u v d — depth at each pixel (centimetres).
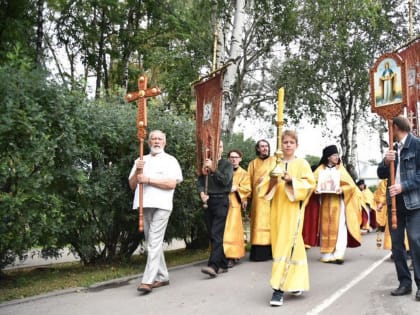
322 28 1681
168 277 664
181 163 805
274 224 556
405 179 553
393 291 577
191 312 509
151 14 1839
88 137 673
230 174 695
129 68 1917
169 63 1650
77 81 698
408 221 555
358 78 1936
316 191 862
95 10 1806
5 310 517
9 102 546
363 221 1478
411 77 741
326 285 641
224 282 660
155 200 599
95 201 695
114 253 784
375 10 1642
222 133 1185
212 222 702
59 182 648
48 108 607
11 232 575
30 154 568
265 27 1557
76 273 711
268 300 556
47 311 514
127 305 538
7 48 1104
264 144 885
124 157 729
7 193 564
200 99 735
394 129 571
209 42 1648
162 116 818
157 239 606
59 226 625
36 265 848
